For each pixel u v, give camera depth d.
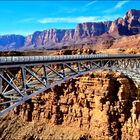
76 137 71.12
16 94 36.09
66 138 72.38
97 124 69.38
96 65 61.31
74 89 75.25
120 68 72.25
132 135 64.94
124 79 70.19
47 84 40.88
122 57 73.00
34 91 39.91
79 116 73.38
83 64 56.22
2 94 32.06
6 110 32.38
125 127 66.25
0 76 31.75
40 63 40.88
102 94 69.31
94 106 71.06
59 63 46.62
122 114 67.44
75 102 74.75
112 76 70.69
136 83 73.38
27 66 38.38
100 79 70.06
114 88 70.12
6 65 34.56
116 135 66.62
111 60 69.06
